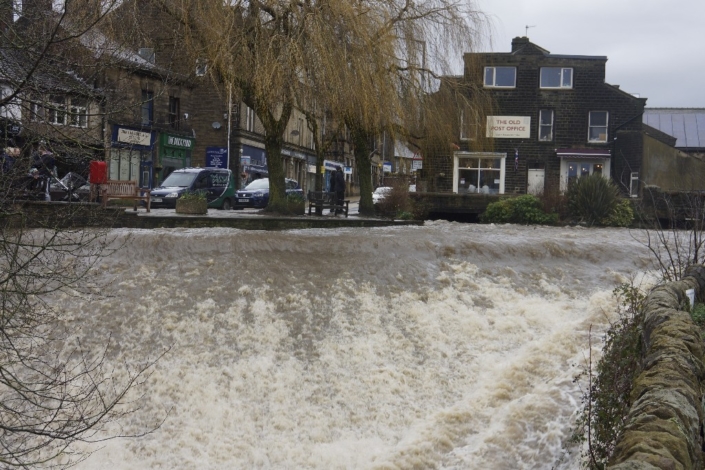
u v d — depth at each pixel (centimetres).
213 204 3241
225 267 1584
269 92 1919
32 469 943
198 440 1136
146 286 1487
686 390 502
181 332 1368
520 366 1283
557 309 1555
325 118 2397
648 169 4069
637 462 369
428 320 1487
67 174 1919
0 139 1059
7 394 1133
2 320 899
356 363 1345
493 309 1559
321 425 1192
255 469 1090
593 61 4119
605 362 898
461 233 2152
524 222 3017
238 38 1925
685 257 1655
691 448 420
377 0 2162
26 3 1098
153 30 1930
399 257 1747
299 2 1958
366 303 1520
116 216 1894
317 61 1919
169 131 4325
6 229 1055
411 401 1256
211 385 1249
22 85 837
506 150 4156
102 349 1303
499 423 1105
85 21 1180
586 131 4134
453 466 1049
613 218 2934
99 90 1152
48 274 1023
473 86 2692
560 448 977
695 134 5512
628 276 1772
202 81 2089
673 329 687
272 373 1294
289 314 1455
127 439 1108
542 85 4156
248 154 5122
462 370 1341
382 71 2075
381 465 1049
